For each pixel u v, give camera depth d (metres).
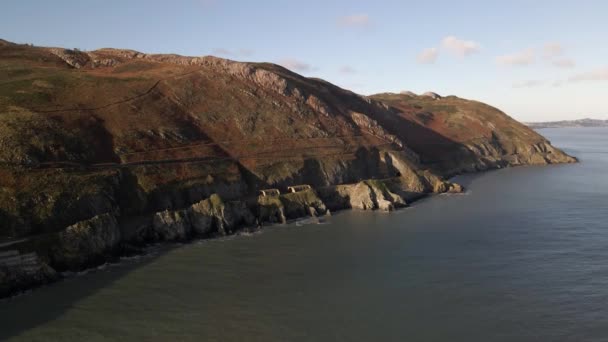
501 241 65.06
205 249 62.78
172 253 60.88
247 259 58.28
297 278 51.41
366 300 45.28
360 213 87.81
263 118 108.56
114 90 96.62
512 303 44.12
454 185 113.69
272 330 39.12
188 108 101.56
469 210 88.19
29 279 48.28
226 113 105.12
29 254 49.34
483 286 48.41
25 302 44.50
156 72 114.44
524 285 48.41
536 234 68.12
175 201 73.94
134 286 48.81
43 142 68.94
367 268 54.62
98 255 56.25
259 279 51.12
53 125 74.69
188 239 67.56
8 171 60.78
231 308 43.44
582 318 40.72
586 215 79.69
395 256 59.16
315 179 98.06
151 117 91.56
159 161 79.62
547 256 57.62
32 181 60.78
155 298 45.62
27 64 113.62
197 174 80.81
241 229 74.12
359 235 70.06
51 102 83.81
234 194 83.00
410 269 54.09
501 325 39.78
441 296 46.06
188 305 44.00
